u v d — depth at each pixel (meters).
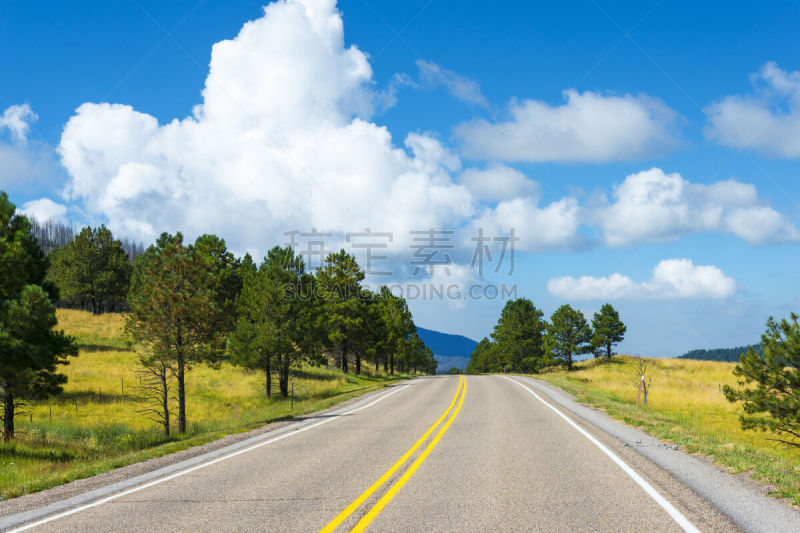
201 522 5.94
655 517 5.54
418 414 17.70
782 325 20.08
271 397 37.12
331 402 25.27
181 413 23.58
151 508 6.70
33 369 21.25
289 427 15.89
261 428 16.36
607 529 5.21
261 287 37.38
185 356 23.69
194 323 23.84
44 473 11.70
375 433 13.39
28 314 20.14
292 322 37.47
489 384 33.84
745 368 20.38
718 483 6.88
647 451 9.43
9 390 21.11
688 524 5.27
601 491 6.72
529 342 79.00
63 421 27.05
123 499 7.32
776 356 19.78
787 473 7.23
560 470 8.13
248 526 5.71
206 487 7.86
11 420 21.38
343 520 5.79
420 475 8.10
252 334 36.94
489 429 13.35
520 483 7.34
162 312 23.41
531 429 13.07
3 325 19.89
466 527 5.42
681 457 8.81
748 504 5.87
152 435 21.70
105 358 43.38
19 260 20.52
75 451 18.19
